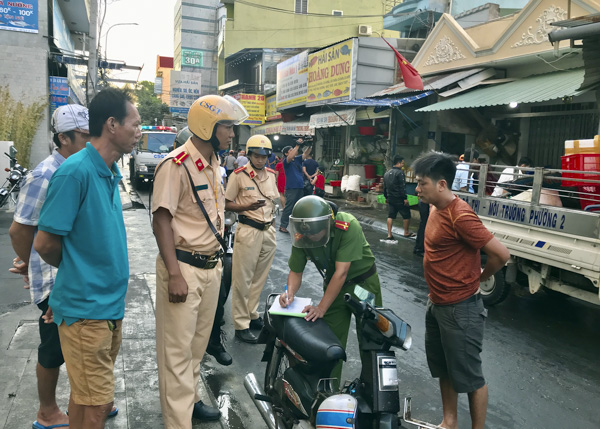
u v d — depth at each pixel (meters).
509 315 5.83
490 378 4.21
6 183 11.95
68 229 2.21
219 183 3.21
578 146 5.54
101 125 2.34
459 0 16.72
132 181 20.56
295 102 20.12
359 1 31.47
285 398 2.86
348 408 2.30
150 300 5.55
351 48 15.51
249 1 31.14
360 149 16.56
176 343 3.03
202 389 3.81
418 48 16.03
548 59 10.00
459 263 2.93
